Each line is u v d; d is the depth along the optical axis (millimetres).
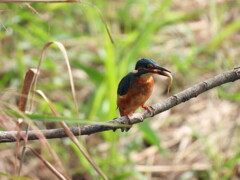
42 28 14086
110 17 15438
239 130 12672
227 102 13586
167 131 12906
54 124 11344
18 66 12047
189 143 12555
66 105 12945
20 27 12961
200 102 13656
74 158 11617
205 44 14664
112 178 10633
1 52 13383
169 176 11727
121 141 12281
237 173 11648
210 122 13008
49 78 13523
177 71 13945
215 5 16406
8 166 11188
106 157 11641
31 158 11438
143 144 12602
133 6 16219
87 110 12156
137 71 7414
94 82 13172
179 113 13422
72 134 4961
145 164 11945
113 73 10516
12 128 4949
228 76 6129
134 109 7738
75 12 15461
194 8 16703
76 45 14414
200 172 11781
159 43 14914
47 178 11180
